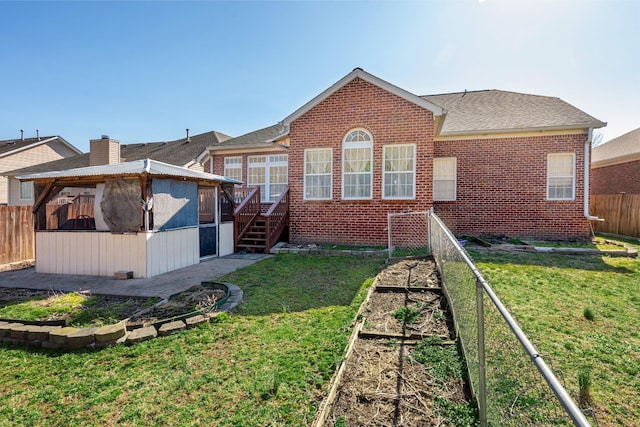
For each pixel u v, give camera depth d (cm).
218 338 401
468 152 1218
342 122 1044
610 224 1380
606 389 295
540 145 1150
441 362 322
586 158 1104
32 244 949
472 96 1533
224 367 334
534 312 473
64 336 387
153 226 719
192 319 444
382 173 1015
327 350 360
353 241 1045
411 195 999
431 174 973
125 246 714
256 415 261
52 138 2503
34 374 334
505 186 1186
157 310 491
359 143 1037
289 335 403
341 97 1043
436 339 371
